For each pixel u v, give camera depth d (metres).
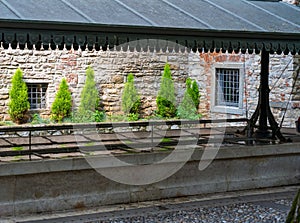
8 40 4.61
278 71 9.30
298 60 9.06
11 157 5.84
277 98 9.32
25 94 9.57
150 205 5.74
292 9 7.06
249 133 7.40
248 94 9.68
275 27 5.91
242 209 5.60
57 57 9.81
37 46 4.99
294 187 6.65
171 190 6.03
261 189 6.51
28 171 5.25
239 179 6.43
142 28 5.06
